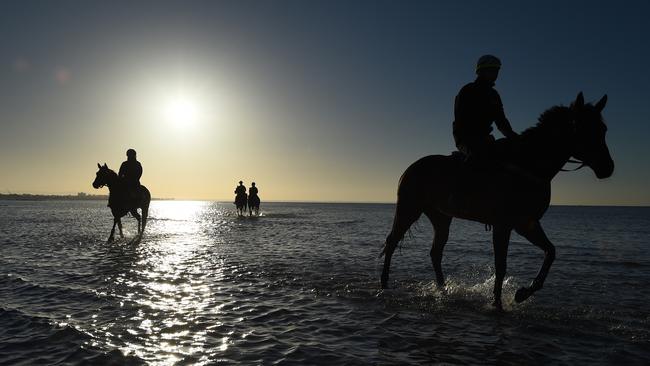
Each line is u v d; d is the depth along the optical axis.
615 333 5.08
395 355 4.32
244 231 21.97
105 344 4.52
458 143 6.03
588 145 5.35
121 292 6.99
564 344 4.69
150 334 4.89
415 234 22.12
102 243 14.59
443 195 6.18
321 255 12.19
